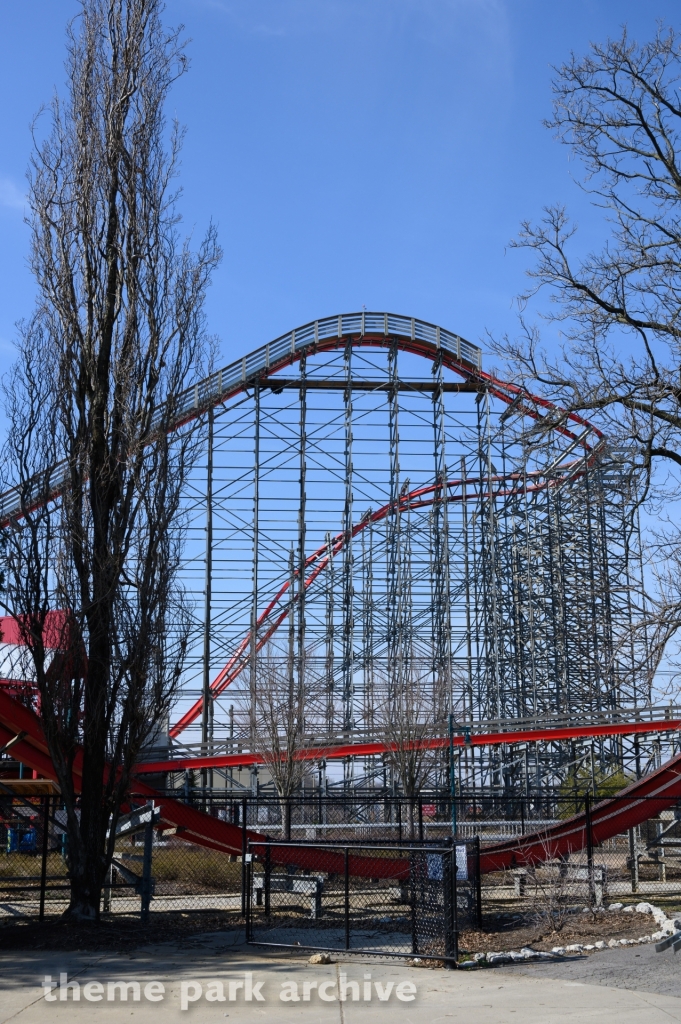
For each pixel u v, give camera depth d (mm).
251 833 19797
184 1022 8859
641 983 9977
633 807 19750
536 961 11523
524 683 41438
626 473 17562
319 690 38625
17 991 10164
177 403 16875
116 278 16922
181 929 14477
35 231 16578
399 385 44031
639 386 17141
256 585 42031
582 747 39500
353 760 38875
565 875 16266
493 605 42281
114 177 17125
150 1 17875
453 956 11336
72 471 15688
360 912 16703
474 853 14711
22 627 15367
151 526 16188
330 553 43594
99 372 16422
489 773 40406
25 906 17609
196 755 35812
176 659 16359
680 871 21812
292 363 43812
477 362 42781
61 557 15516
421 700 33594
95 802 15352
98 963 11664
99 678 15562
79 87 17359
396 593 42594
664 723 34938
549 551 40250
